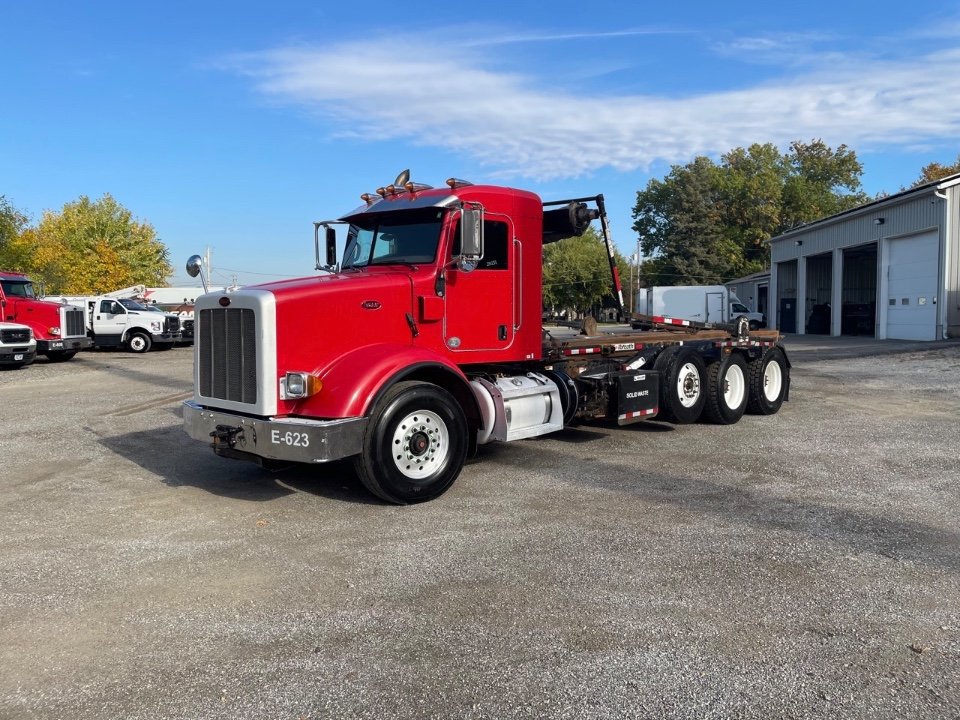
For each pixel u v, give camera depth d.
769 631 4.02
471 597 4.50
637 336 9.73
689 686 3.47
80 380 18.08
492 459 8.32
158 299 65.00
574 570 4.91
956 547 5.31
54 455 8.89
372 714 3.28
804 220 72.69
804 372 17.67
